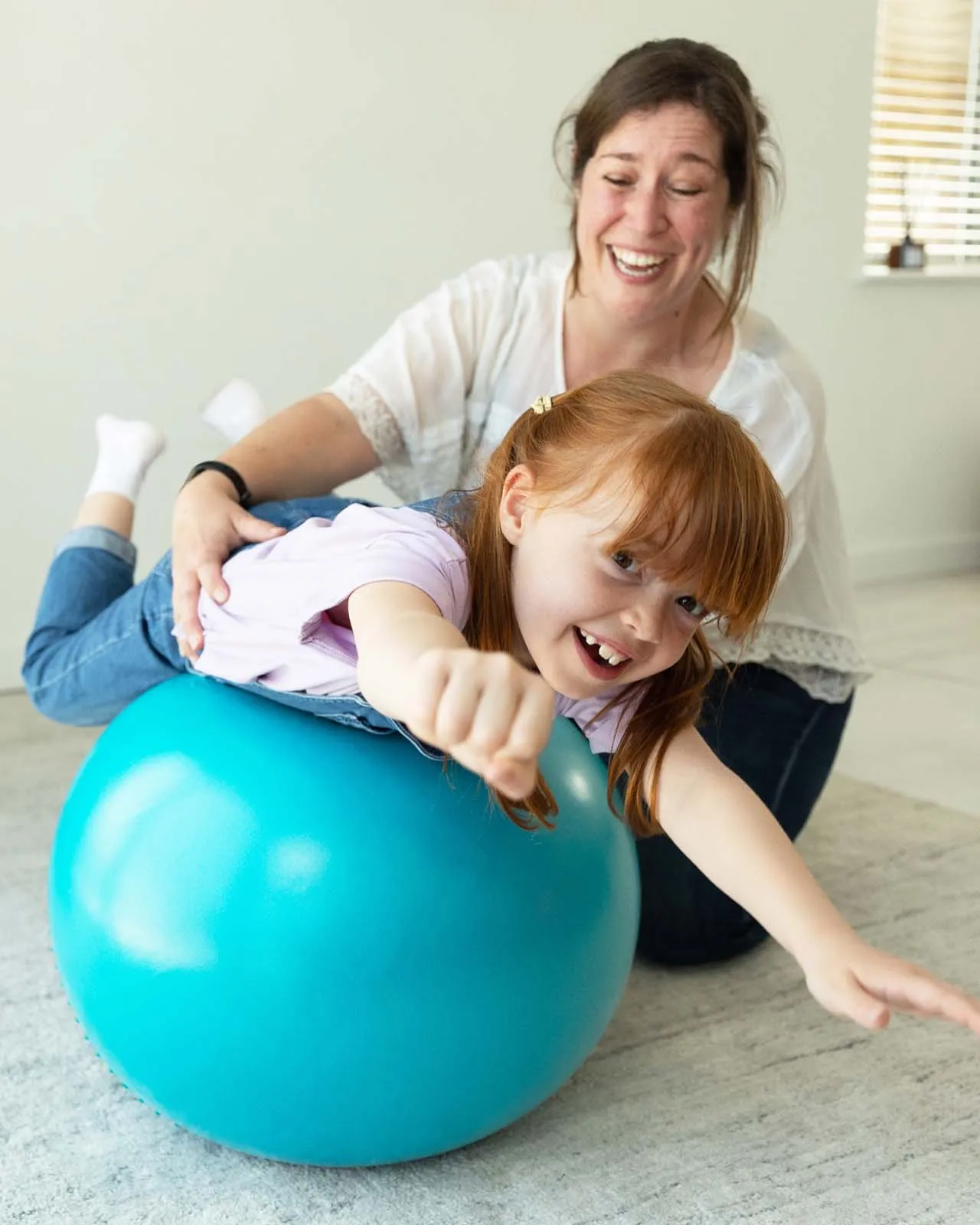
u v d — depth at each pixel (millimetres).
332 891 1020
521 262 1601
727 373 1525
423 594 919
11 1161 1175
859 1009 861
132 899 1062
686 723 1089
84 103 2473
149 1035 1067
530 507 972
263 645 1093
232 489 1400
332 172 2746
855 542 3781
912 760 2322
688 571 920
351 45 2715
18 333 2494
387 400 1537
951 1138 1234
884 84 3623
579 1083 1325
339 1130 1078
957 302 3814
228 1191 1138
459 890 1038
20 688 2625
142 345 2611
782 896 972
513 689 650
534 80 2945
